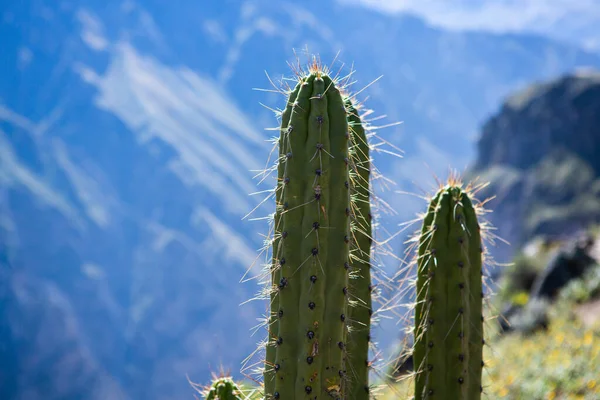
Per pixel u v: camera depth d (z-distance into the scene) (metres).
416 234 6.04
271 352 4.74
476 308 5.61
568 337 15.61
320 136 4.64
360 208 5.36
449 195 5.62
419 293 5.64
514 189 137.75
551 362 13.67
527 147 141.50
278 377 4.60
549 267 21.62
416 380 5.64
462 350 5.47
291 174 4.64
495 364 14.49
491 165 148.25
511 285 24.08
